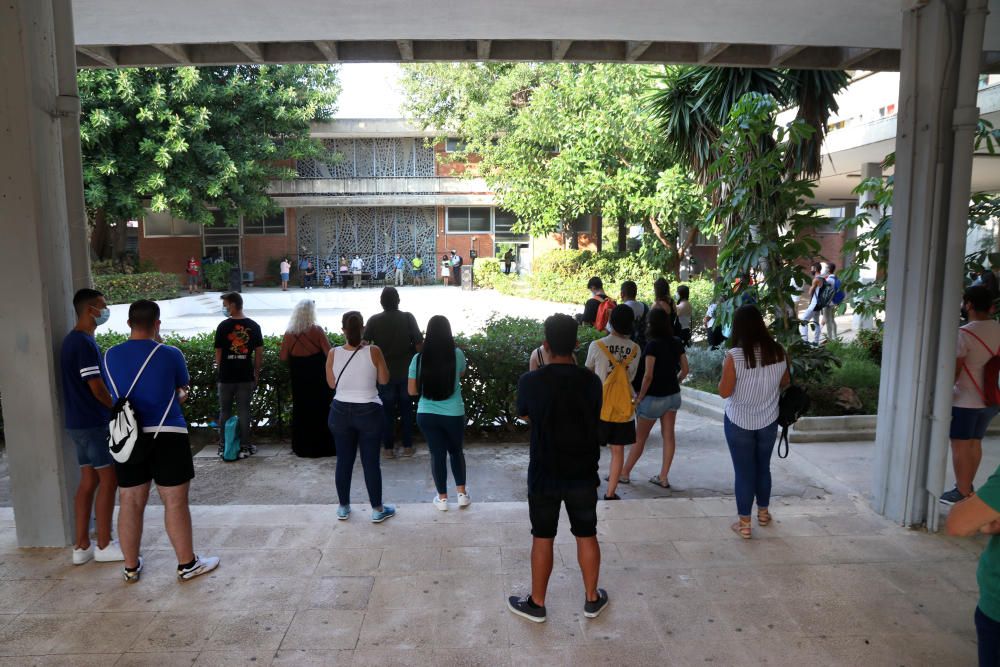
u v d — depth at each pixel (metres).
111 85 21.72
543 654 3.43
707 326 10.77
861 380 8.88
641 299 18.89
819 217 8.15
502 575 4.26
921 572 4.30
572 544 4.73
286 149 27.25
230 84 24.73
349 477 5.13
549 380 3.63
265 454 7.18
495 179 26.00
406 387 7.02
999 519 2.29
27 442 4.58
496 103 25.11
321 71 27.11
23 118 4.25
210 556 4.51
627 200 20.12
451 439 5.28
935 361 4.87
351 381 4.95
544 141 22.84
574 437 3.59
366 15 6.32
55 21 4.55
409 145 34.22
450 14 6.30
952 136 4.71
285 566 4.38
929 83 4.71
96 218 25.56
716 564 4.40
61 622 3.73
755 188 8.50
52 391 4.54
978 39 4.55
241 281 31.30
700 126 11.18
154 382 4.06
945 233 4.77
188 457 4.20
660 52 7.91
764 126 8.14
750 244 8.18
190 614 3.80
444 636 3.59
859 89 13.52
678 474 6.55
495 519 5.17
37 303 4.43
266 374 7.57
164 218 32.78
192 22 6.50
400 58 7.89
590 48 7.86
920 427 4.91
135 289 23.39
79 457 4.38
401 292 29.92
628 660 3.38
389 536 4.84
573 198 22.17
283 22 6.51
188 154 23.80
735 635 3.60
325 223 34.66
